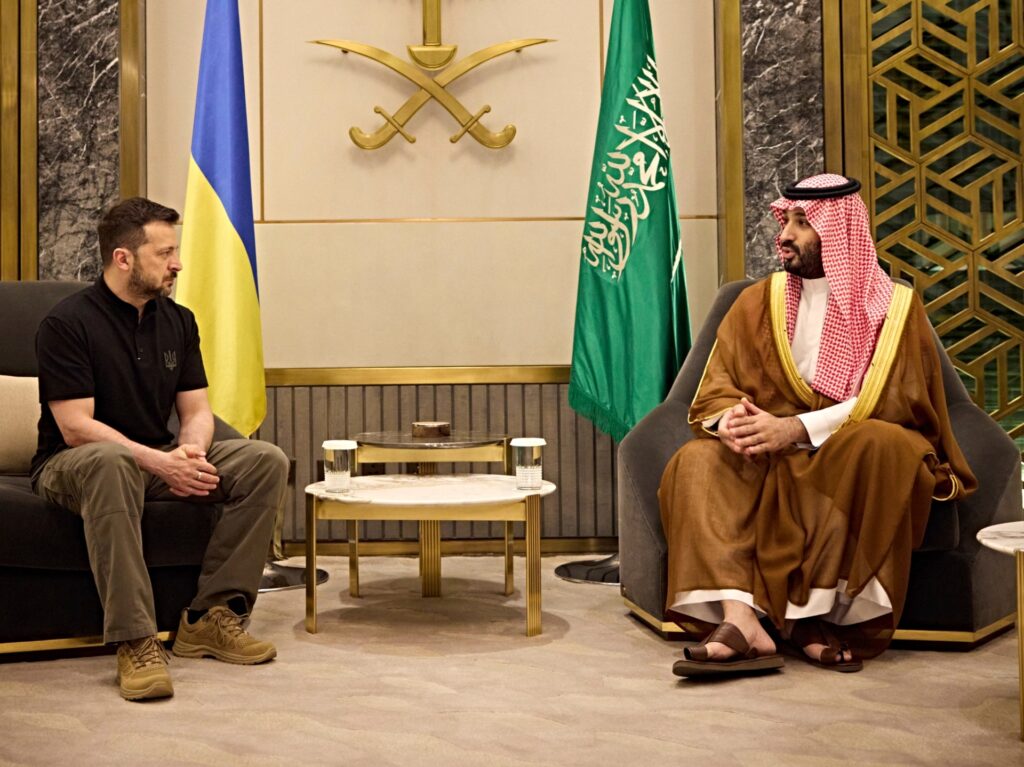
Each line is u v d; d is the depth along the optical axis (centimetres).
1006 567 275
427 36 421
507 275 431
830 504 248
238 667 248
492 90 429
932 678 235
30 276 414
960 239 421
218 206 386
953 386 302
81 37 414
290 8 427
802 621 255
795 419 261
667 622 270
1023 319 422
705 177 430
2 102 414
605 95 388
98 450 241
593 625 293
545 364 430
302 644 271
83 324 263
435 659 254
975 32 418
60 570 255
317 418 425
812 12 412
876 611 249
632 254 380
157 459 253
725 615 245
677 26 429
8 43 414
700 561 250
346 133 429
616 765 178
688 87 429
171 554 262
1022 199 420
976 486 261
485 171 430
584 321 385
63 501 250
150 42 427
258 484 265
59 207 415
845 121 414
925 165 419
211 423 287
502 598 333
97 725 202
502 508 275
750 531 255
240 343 384
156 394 273
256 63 429
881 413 265
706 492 257
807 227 281
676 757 182
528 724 201
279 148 429
